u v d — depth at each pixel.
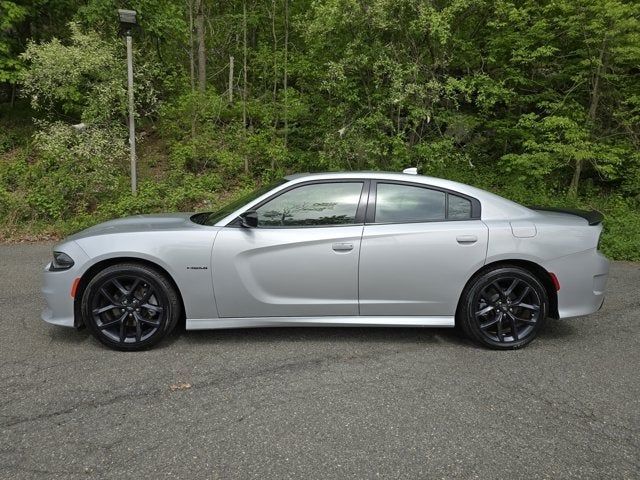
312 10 10.28
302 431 2.86
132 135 9.54
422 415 3.05
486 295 4.10
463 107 11.02
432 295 4.06
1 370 3.61
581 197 10.34
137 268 3.93
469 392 3.35
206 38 13.35
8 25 11.78
